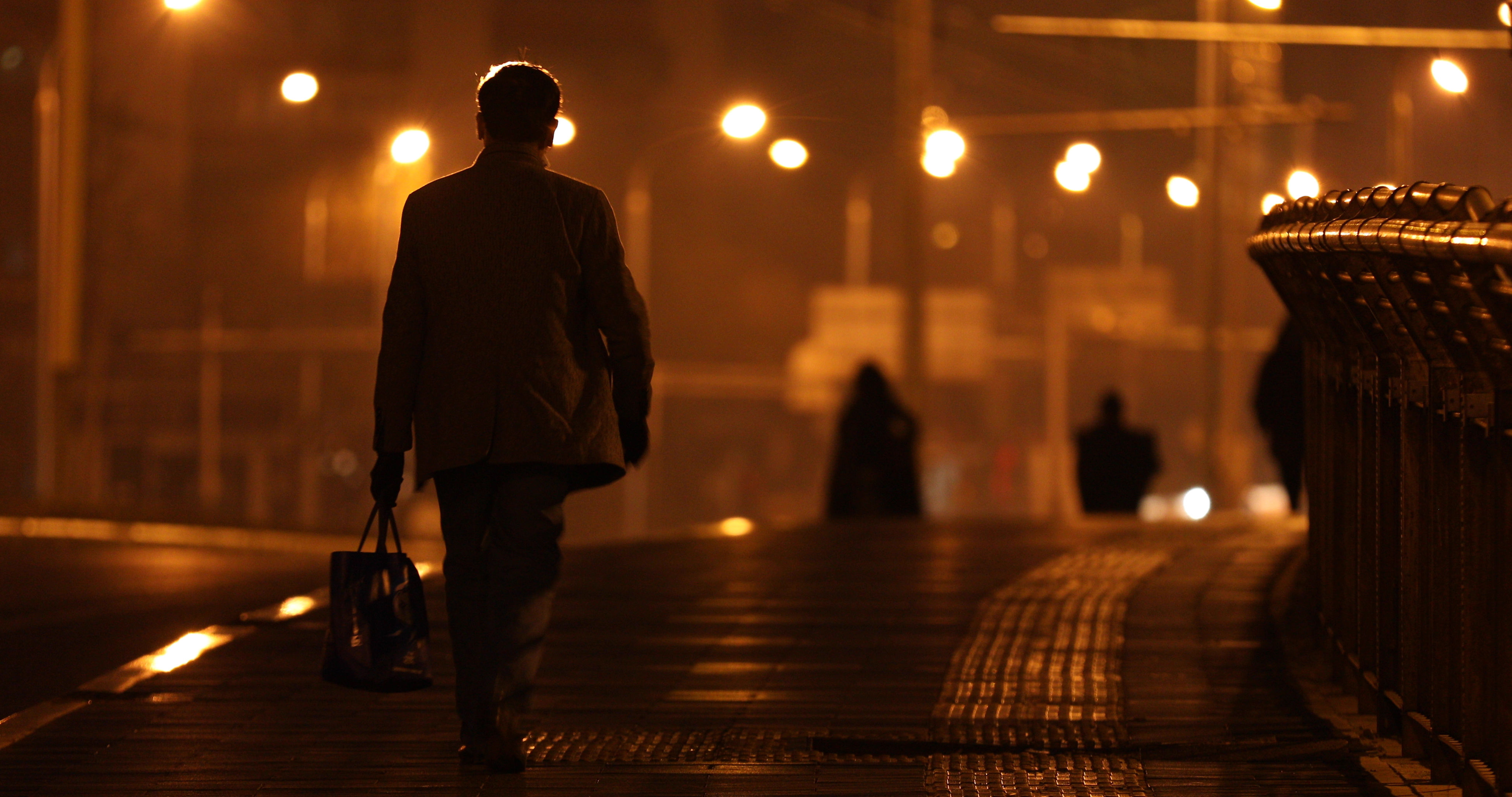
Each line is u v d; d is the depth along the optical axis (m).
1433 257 13.08
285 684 23.42
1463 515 15.30
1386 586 19.00
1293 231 18.05
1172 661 25.05
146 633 34.78
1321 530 25.17
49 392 84.50
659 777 17.86
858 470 68.56
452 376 17.69
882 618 30.17
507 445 17.52
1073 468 68.50
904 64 92.62
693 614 30.89
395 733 20.22
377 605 17.73
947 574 37.91
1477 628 14.98
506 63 18.69
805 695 22.67
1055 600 32.38
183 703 22.11
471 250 17.81
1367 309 18.48
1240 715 20.81
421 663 17.83
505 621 17.72
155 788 17.44
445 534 18.30
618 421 18.25
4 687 27.98
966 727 20.22
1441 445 16.42
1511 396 14.03
